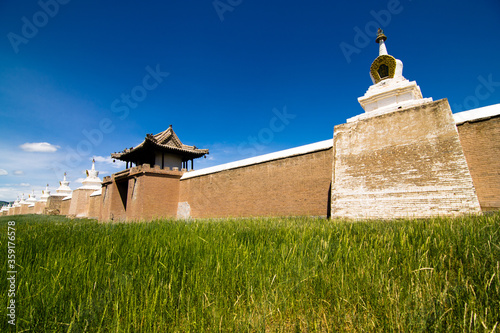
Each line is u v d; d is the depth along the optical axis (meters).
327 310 2.93
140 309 2.71
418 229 5.86
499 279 2.95
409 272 3.47
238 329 2.51
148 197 24.95
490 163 11.55
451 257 4.01
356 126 15.26
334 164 15.12
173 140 29.89
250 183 20.89
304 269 3.80
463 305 2.71
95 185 45.16
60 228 6.91
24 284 3.14
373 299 2.96
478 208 9.62
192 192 26.02
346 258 4.10
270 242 5.34
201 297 3.00
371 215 12.16
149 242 4.98
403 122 13.30
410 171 12.02
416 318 2.50
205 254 4.26
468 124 12.52
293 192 17.95
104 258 4.10
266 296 2.97
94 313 2.72
